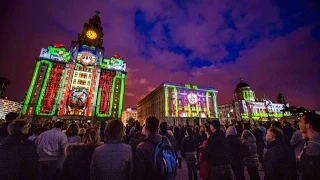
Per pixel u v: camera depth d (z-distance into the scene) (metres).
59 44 70.50
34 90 60.31
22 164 2.88
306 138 3.10
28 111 57.00
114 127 3.02
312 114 2.79
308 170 2.44
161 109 69.12
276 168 2.94
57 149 4.81
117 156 2.77
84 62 70.75
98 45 77.88
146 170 2.73
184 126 13.04
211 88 77.31
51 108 60.56
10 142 2.91
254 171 5.15
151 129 3.16
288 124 10.14
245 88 96.56
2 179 2.70
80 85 67.12
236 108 94.75
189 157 6.43
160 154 2.78
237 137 5.42
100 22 89.44
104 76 73.00
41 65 64.56
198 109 70.88
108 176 2.62
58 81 65.38
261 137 7.95
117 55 79.62
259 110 94.38
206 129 9.91
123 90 73.25
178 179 7.30
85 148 3.21
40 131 6.38
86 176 2.98
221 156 4.14
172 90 69.94
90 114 63.59
